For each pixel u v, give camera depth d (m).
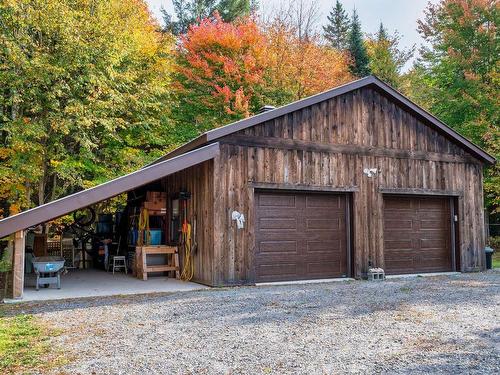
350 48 29.38
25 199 13.84
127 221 13.74
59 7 13.01
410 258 11.35
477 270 12.03
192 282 9.81
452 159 11.96
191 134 18.67
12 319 5.91
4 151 13.12
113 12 15.12
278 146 9.77
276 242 9.77
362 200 10.62
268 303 6.93
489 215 20.94
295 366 3.90
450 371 3.77
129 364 3.98
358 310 6.34
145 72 16.55
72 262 14.50
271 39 20.12
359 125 10.78
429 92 23.34
